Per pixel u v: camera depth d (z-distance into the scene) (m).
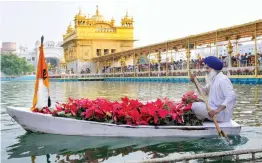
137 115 5.46
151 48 35.44
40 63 6.24
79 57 59.00
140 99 12.55
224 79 5.48
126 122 5.52
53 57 87.19
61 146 4.86
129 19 60.84
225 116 5.52
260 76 19.80
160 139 5.21
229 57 23.58
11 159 4.26
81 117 5.67
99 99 5.96
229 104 5.47
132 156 4.34
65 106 5.82
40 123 5.72
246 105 9.22
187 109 5.64
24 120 5.82
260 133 5.49
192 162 3.99
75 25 59.56
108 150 4.63
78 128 5.50
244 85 19.02
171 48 32.91
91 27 59.25
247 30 21.52
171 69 31.42
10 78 65.94
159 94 14.97
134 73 39.72
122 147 4.77
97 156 4.36
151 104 5.72
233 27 22.11
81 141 5.12
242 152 4.10
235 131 5.38
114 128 5.38
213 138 5.23
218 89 5.50
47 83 6.33
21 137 5.46
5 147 4.83
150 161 3.77
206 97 5.94
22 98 14.10
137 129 5.32
